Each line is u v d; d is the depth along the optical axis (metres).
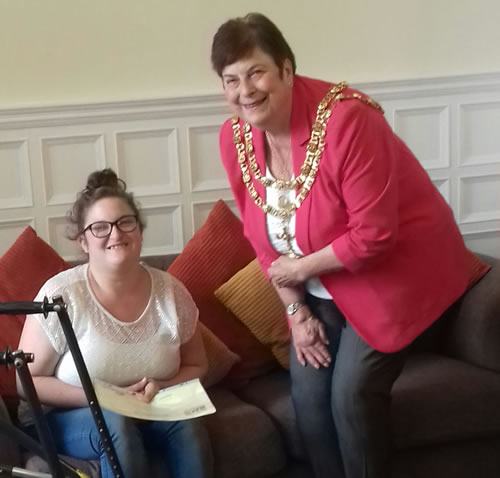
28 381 1.20
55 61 2.88
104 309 1.92
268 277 1.97
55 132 2.89
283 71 1.73
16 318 2.18
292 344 2.02
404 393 2.18
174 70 3.04
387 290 1.79
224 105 3.07
